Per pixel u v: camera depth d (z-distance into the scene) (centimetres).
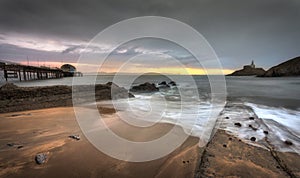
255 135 584
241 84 3412
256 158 420
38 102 970
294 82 3831
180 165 384
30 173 347
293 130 649
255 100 1398
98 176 343
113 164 384
